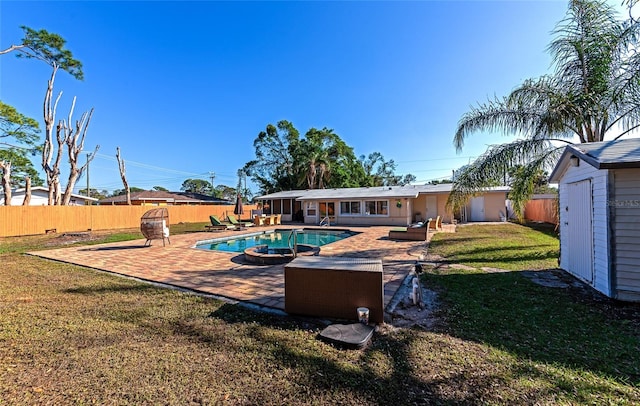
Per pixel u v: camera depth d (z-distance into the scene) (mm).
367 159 41438
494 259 7004
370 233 13375
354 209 18734
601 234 4426
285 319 3559
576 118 6773
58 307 4020
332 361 2543
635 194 4051
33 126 19672
